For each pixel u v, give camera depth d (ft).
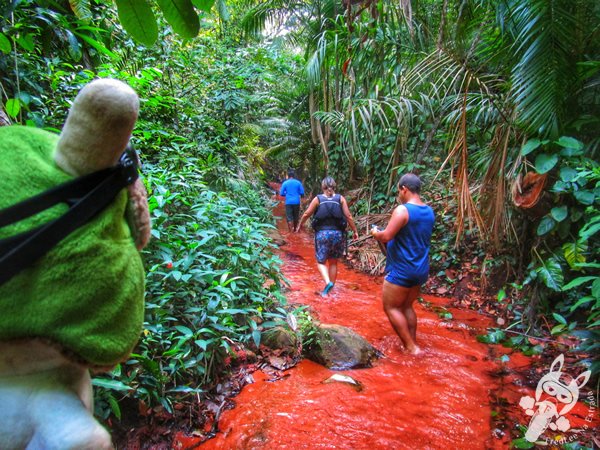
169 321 8.18
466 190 12.51
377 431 7.27
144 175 9.90
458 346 11.23
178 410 7.27
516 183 11.72
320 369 9.48
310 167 36.01
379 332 12.00
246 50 26.58
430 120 21.13
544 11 9.34
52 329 1.64
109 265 1.73
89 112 1.64
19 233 1.62
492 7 11.41
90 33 9.45
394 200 23.26
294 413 7.64
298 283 17.11
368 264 19.81
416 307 14.67
